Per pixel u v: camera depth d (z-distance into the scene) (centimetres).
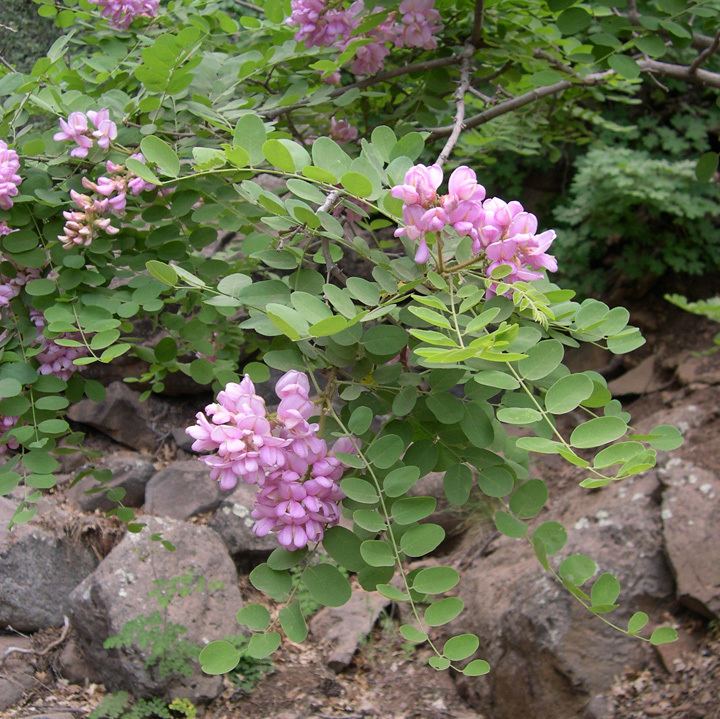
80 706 175
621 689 158
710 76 108
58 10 125
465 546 214
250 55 107
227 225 93
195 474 222
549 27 126
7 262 93
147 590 183
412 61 128
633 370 266
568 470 230
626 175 265
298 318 58
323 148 71
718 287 282
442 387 65
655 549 173
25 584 192
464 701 178
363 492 61
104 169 94
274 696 179
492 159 175
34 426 90
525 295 61
